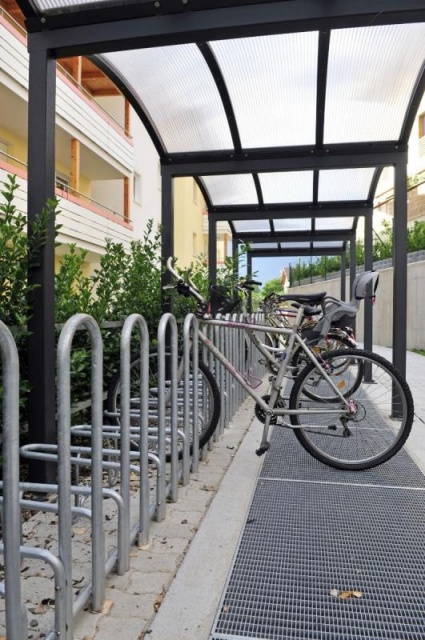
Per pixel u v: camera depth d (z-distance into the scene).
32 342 2.68
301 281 18.38
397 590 1.88
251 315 5.39
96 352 1.76
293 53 3.62
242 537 2.28
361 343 12.20
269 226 8.10
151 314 4.46
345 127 4.38
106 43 2.67
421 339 10.58
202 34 2.62
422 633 1.65
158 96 4.13
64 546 1.55
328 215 6.44
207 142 4.62
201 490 2.81
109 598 1.81
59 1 2.64
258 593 1.86
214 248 6.48
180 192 19.41
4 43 8.32
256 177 5.75
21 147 11.04
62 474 1.55
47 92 2.71
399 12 2.46
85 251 3.62
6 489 1.28
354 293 4.33
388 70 3.76
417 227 11.75
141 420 2.21
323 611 1.76
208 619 1.71
